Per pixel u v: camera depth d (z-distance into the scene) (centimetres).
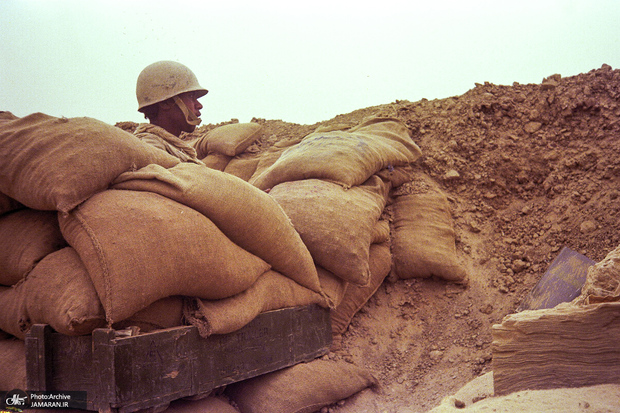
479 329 479
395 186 625
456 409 277
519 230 579
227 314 338
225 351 345
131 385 278
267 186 557
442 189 638
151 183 329
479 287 530
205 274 320
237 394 390
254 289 375
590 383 253
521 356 272
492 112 678
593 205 532
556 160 609
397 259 555
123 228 290
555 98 648
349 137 574
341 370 425
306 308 432
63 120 319
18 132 307
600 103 604
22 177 302
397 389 438
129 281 281
